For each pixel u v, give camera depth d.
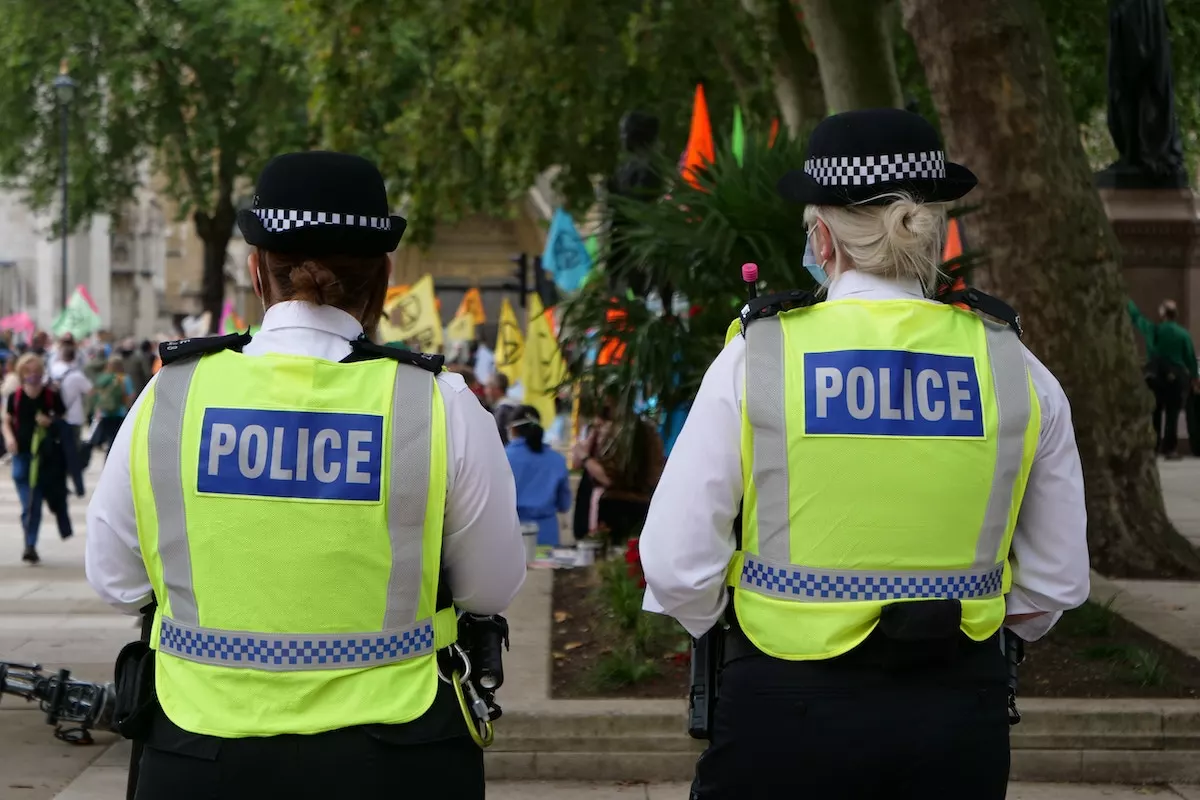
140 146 43.75
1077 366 10.38
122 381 24.08
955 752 2.70
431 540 2.70
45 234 64.81
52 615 10.55
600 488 12.68
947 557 2.76
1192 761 6.40
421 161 27.30
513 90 24.03
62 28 39.38
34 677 6.72
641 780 6.50
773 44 19.56
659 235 8.65
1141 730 6.43
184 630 2.68
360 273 2.84
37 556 13.46
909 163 2.87
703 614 2.80
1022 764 6.42
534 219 55.25
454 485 2.71
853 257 2.91
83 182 41.66
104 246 71.50
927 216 2.86
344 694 2.64
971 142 10.13
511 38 22.27
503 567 2.79
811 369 2.79
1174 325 20.97
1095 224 10.31
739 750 2.76
